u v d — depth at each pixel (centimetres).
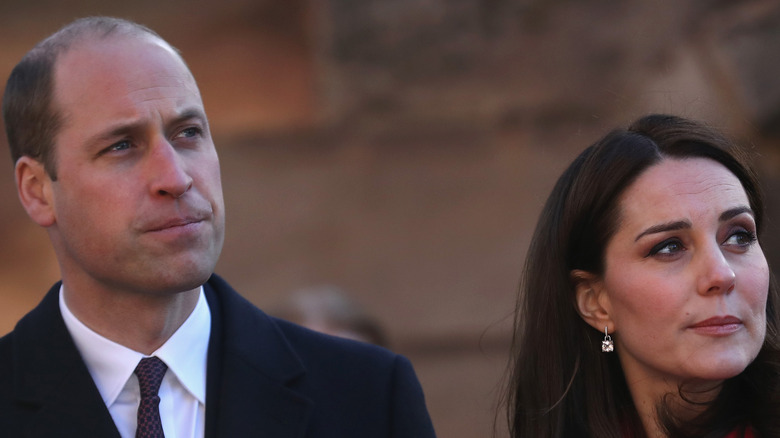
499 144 2684
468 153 2694
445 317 2631
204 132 912
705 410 950
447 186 2684
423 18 2681
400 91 2711
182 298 913
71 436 876
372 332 1650
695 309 895
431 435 982
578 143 2538
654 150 949
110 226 855
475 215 2662
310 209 2705
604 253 962
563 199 1016
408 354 2620
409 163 2711
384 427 967
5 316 2628
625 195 947
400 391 985
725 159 954
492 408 1178
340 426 955
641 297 919
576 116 2627
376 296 2645
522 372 1064
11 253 2650
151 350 910
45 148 891
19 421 896
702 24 2528
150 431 876
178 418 908
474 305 2628
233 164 2731
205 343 945
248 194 2714
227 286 1011
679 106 2430
